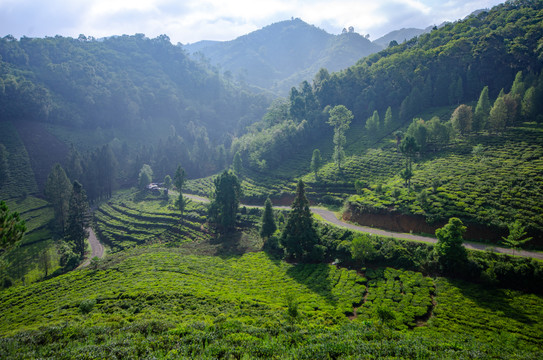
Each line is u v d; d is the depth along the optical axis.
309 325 35.38
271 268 63.44
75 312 42.34
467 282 47.66
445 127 96.94
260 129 191.00
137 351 25.67
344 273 56.09
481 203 64.12
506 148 84.69
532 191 63.06
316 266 61.47
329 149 130.62
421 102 132.50
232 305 42.44
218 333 29.86
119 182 161.38
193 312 39.59
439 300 43.56
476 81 126.50
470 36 144.75
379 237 62.19
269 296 48.12
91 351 25.27
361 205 77.00
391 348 27.86
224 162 170.88
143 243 95.00
